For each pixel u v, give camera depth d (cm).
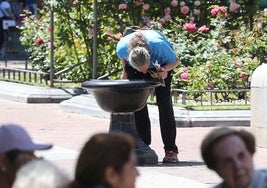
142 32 1315
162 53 1304
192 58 2041
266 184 599
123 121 1304
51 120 1864
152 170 1288
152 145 1542
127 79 1320
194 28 2081
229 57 2022
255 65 2011
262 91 1520
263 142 1523
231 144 596
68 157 1369
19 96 2197
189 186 1160
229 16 2159
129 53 1289
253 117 1545
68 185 507
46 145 600
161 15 2162
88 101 1973
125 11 2180
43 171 502
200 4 2159
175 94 1906
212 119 1762
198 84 1969
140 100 1273
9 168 588
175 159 1355
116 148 543
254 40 2080
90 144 547
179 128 1745
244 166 597
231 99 1997
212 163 604
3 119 1883
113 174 543
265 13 2144
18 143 590
